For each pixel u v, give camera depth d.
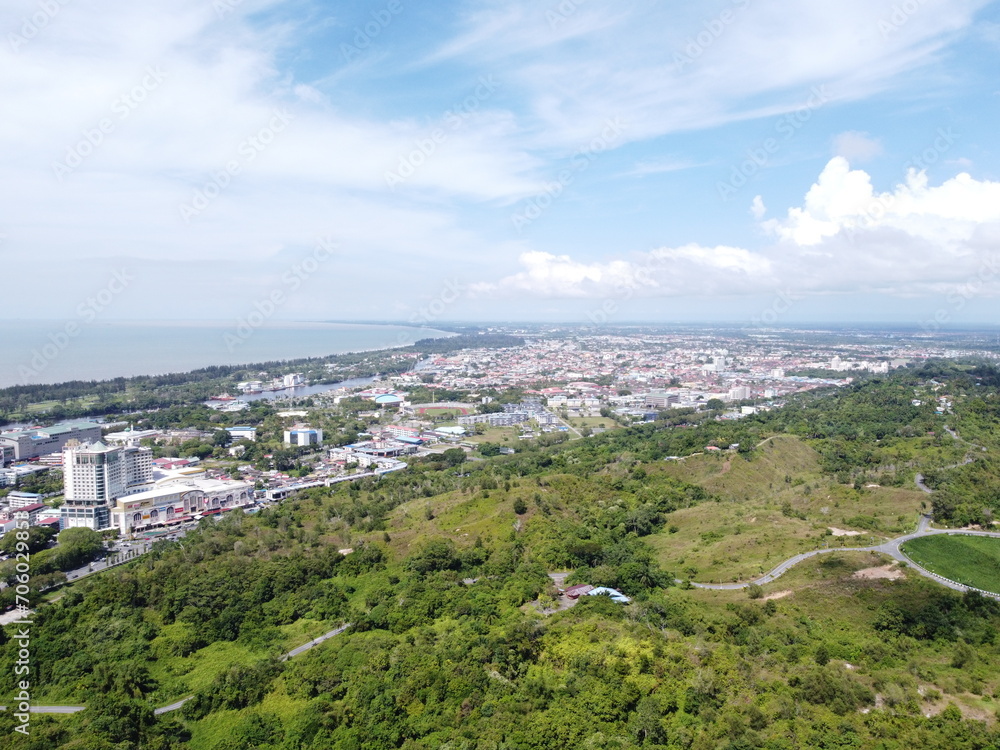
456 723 94.25
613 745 85.38
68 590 145.62
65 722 100.94
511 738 88.25
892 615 113.00
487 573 143.62
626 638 107.12
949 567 132.75
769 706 89.44
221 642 126.50
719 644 107.50
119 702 103.62
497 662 105.81
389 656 109.88
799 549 144.88
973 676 96.50
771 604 120.69
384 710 96.94
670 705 91.38
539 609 126.25
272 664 112.81
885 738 82.31
